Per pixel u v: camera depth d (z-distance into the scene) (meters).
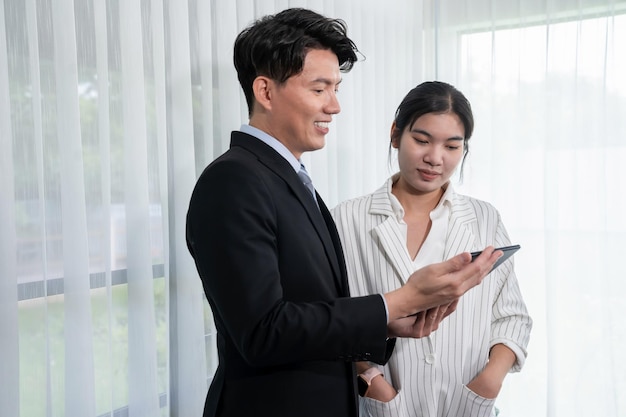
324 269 0.98
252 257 0.85
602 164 2.24
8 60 1.18
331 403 0.99
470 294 1.38
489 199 2.47
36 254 1.21
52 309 1.26
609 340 2.26
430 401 1.35
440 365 1.35
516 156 2.40
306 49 0.96
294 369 0.96
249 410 0.95
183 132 1.52
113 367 1.39
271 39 0.95
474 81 2.48
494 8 2.41
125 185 1.39
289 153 1.01
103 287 1.35
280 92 0.97
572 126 2.30
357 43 2.21
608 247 2.26
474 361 1.37
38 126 1.21
